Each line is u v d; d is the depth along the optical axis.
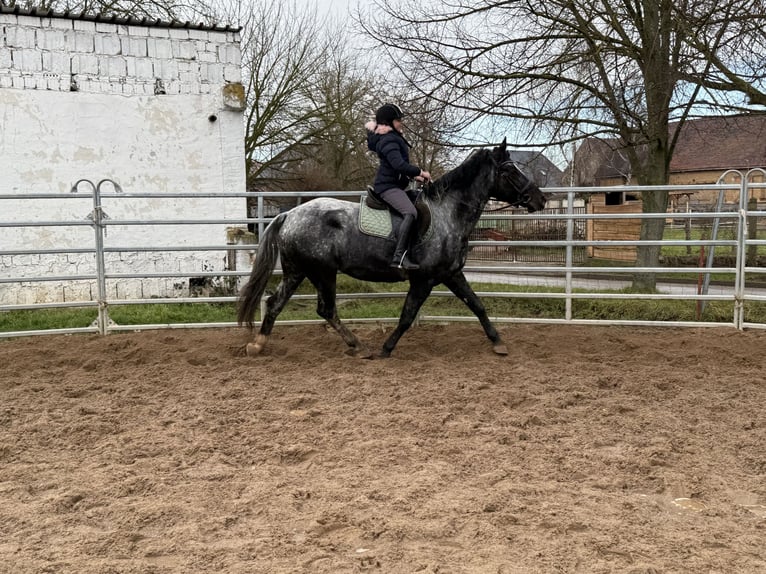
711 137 12.23
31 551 3.20
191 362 7.11
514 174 6.95
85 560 3.12
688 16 9.37
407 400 5.65
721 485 4.01
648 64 10.04
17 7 10.37
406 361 7.00
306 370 6.70
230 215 11.98
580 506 3.69
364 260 6.79
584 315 9.77
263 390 6.00
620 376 6.34
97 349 7.46
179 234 11.59
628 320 8.91
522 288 10.83
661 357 7.14
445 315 9.67
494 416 5.27
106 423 5.12
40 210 10.82
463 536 3.36
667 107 10.43
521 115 11.49
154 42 11.38
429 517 3.53
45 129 10.77
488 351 7.43
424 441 4.72
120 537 3.33
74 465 4.34
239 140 12.05
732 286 12.62
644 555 3.17
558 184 27.02
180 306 10.20
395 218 6.70
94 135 11.10
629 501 3.75
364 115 20.69
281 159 21.72
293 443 4.71
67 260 10.91
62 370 6.77
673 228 19.77
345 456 4.43
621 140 11.85
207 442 4.68
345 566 3.07
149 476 4.09
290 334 8.17
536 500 3.77
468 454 4.46
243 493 3.89
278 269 10.28
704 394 5.82
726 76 10.41
